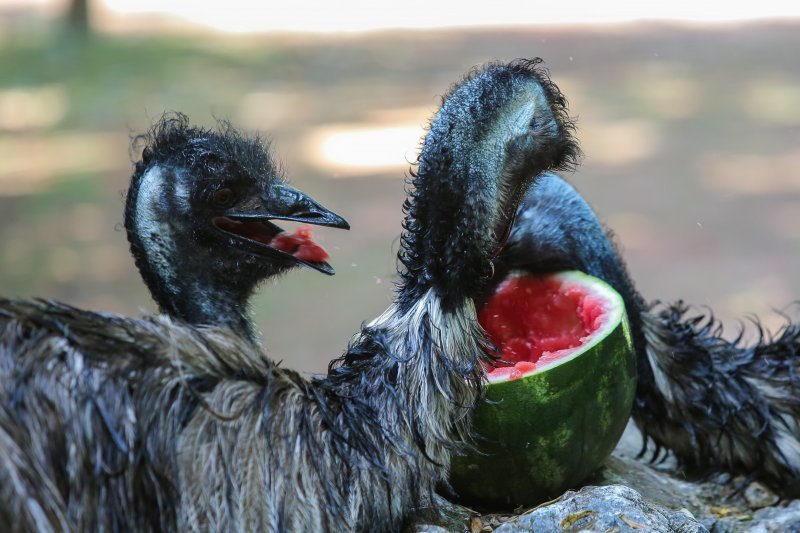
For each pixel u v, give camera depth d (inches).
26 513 256.7
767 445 369.1
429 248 315.3
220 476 279.4
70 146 1455.5
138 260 341.4
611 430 327.0
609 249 376.5
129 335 280.5
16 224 1175.0
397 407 306.3
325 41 2247.8
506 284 362.9
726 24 2299.5
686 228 1136.8
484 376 314.0
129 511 270.1
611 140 1471.5
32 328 270.7
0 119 1606.8
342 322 918.4
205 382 287.1
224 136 349.1
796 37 2137.1
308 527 287.9
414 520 310.5
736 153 1405.0
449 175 313.6
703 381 372.2
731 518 350.9
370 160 1387.8
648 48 2090.3
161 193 336.2
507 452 317.1
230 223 343.9
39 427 262.5
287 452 289.0
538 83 336.2
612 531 292.2
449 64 1994.3
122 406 270.8
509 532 298.8
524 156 331.0
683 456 382.9
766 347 381.1
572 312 353.1
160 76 1868.8
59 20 2258.9
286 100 1728.6
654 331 377.1
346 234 1112.2
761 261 1039.0
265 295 980.6
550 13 2564.0
